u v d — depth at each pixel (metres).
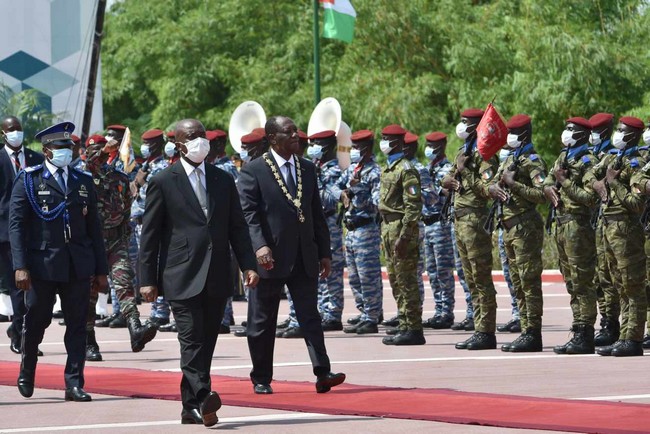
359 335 26.98
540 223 22.88
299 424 14.95
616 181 21.61
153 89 75.38
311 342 17.67
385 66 63.94
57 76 35.22
